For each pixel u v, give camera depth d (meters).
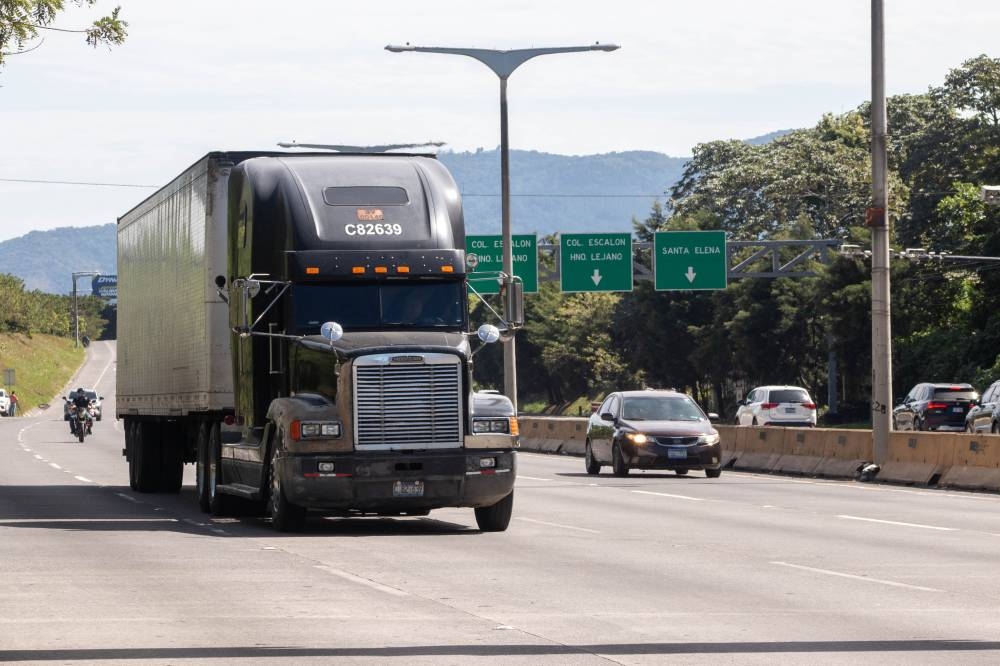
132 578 35.94
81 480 81.56
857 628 27.92
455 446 47.25
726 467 93.38
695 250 149.12
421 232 49.59
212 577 36.09
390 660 24.44
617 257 149.62
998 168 187.38
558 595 32.62
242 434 52.72
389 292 49.12
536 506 60.38
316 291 48.78
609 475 85.19
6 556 41.16
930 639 26.61
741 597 32.34
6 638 26.77
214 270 55.06
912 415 127.94
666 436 81.06
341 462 46.66
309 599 32.00
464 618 29.17
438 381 47.25
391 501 46.91
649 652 25.22
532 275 150.75
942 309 183.62
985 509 58.50
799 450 86.25
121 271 76.06
